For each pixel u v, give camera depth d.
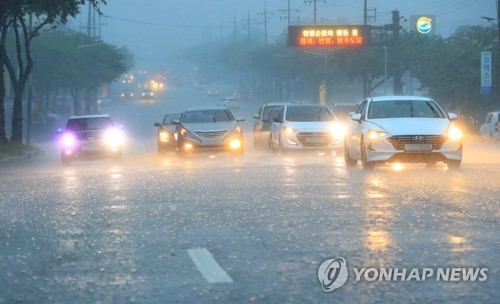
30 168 52.56
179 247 17.94
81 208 25.98
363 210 23.52
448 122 38.97
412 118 39.34
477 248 17.05
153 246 18.19
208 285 13.92
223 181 34.81
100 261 16.56
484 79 107.31
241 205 25.55
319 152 57.72
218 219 22.41
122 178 38.28
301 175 37.03
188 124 58.12
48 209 26.09
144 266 15.84
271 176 36.91
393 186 30.66
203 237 19.30
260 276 14.61
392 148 37.78
